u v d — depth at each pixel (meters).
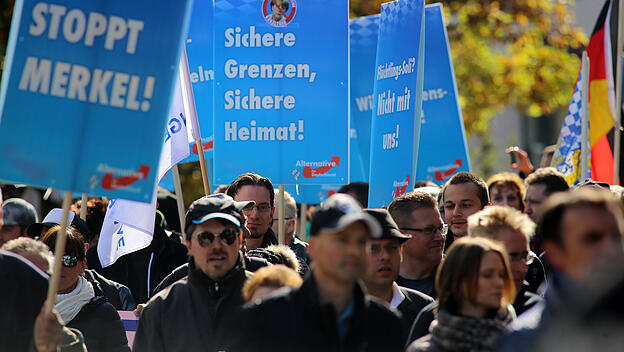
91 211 25.61
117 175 14.39
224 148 21.61
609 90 27.36
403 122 21.89
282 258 19.56
